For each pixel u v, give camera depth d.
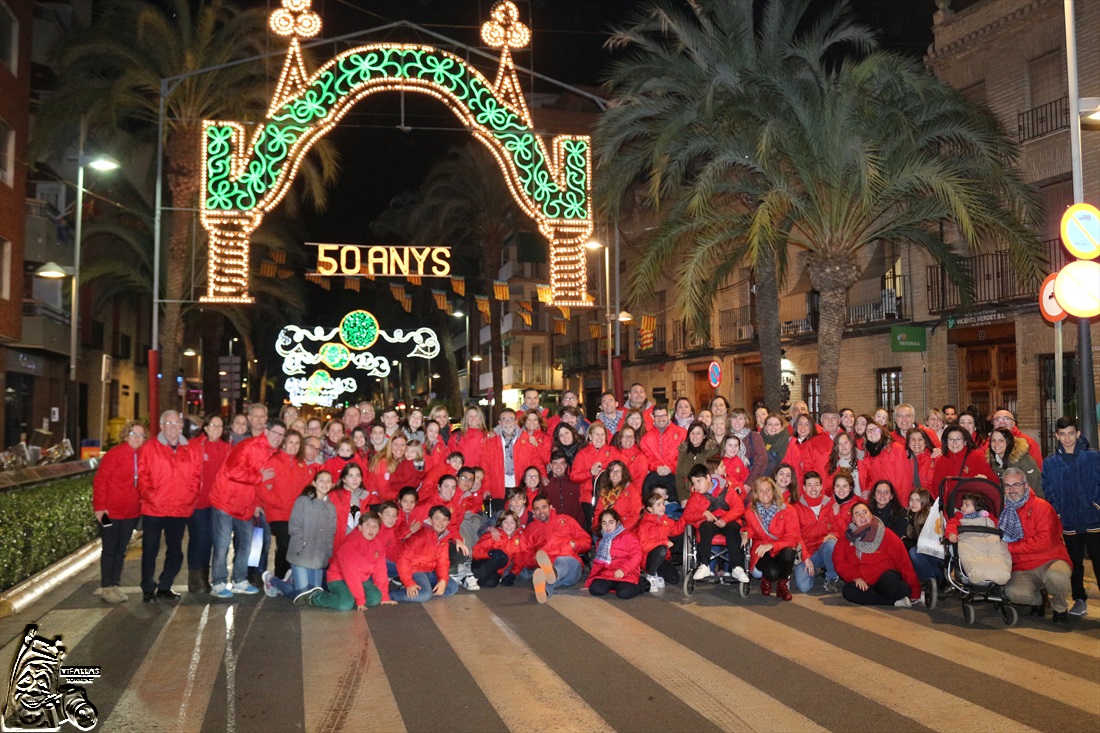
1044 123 19.81
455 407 49.00
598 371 45.84
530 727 5.70
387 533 9.81
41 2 30.53
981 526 8.70
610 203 18.72
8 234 25.69
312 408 68.88
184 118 22.72
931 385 22.66
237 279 18.42
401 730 5.68
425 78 18.53
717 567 10.72
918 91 14.77
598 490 11.41
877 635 8.12
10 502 11.44
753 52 17.09
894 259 24.20
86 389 35.97
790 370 29.17
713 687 6.50
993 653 7.45
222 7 23.00
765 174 16.02
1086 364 10.61
